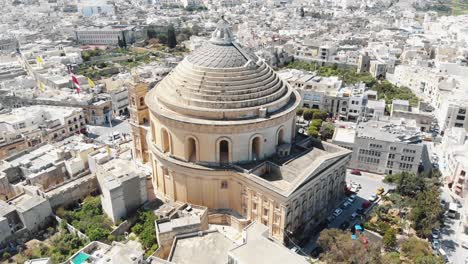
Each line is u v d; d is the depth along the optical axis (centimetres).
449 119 16875
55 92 19462
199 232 9062
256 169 10075
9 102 18688
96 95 19662
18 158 12425
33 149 13088
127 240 9906
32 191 10850
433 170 13750
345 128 15600
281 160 10594
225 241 8812
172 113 10275
